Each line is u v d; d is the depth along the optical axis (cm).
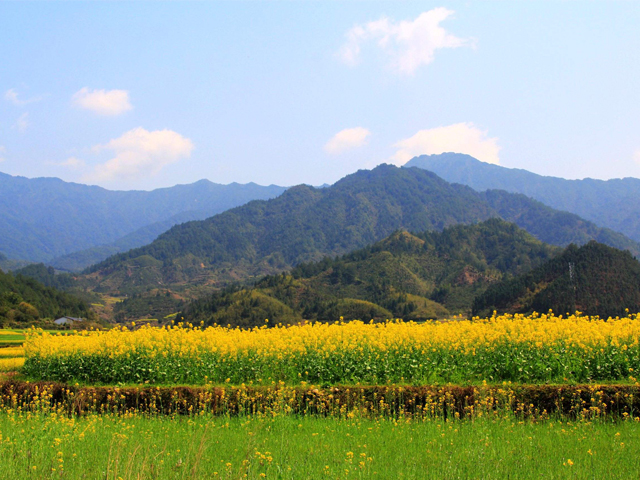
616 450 955
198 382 1702
